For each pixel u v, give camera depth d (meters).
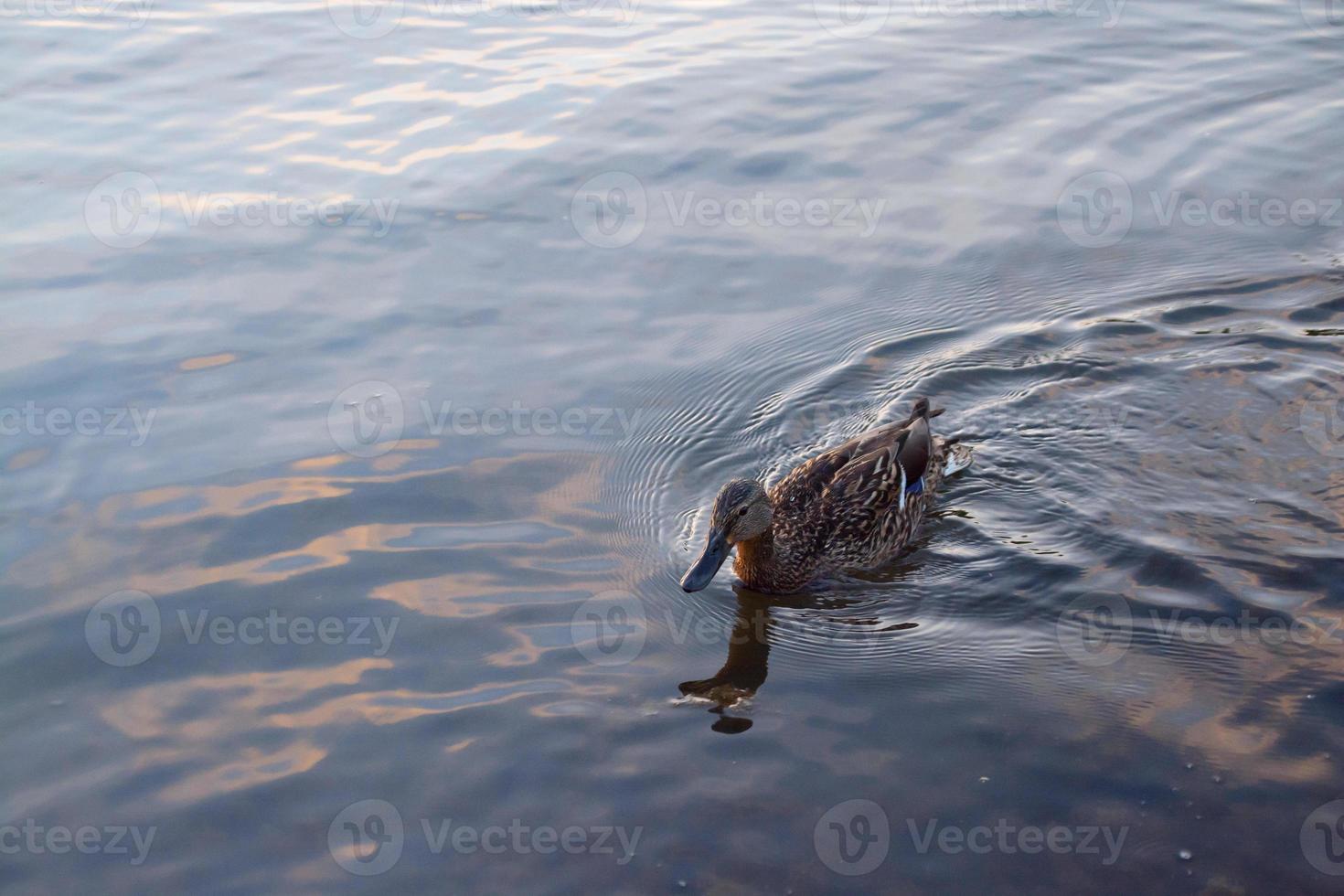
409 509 8.76
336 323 11.11
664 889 5.86
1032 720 6.91
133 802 6.33
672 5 19.52
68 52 17.17
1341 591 7.80
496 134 14.67
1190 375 10.41
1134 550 8.41
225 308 11.29
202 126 14.88
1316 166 13.85
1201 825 6.11
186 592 7.86
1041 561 8.45
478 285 11.76
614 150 14.33
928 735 6.83
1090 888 5.78
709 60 17.03
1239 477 9.16
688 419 10.04
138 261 11.96
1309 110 15.21
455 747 6.71
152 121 15.01
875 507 8.66
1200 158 14.14
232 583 7.95
